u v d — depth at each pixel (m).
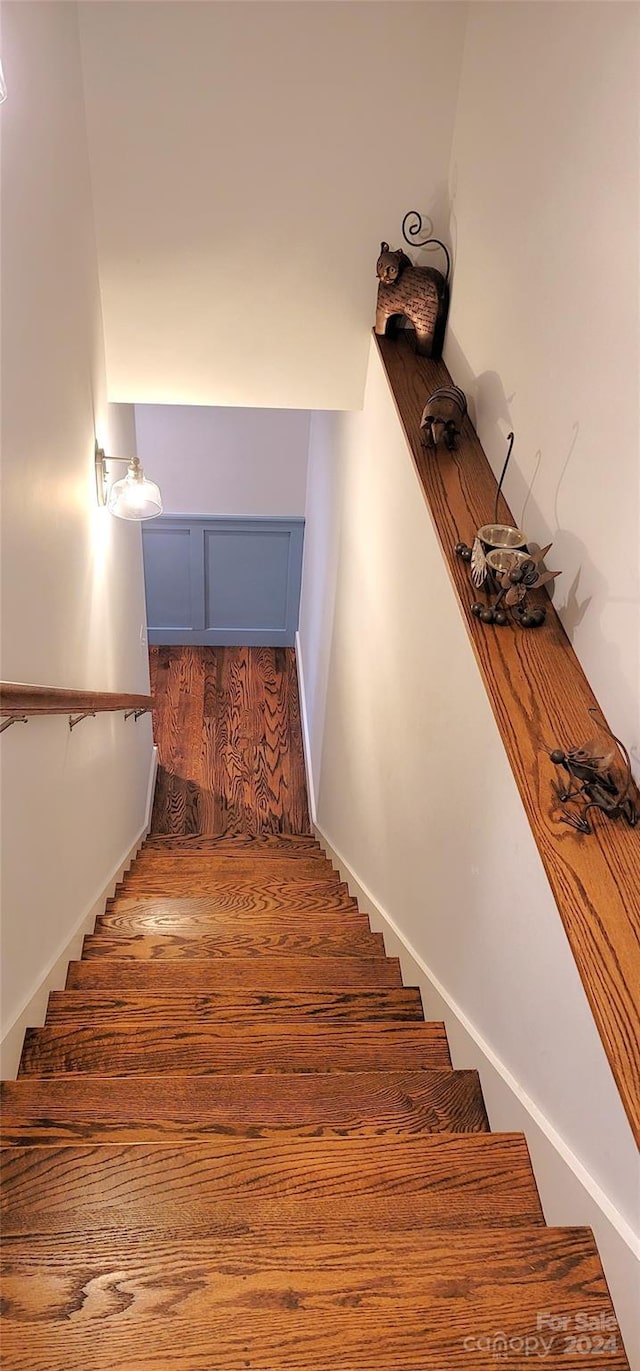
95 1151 1.41
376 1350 1.09
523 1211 1.41
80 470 2.39
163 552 5.93
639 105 1.36
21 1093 1.63
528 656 1.68
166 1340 1.09
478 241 2.33
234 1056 1.88
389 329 2.84
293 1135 1.60
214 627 6.27
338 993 2.21
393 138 2.64
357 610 3.39
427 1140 1.48
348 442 3.67
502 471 2.11
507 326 2.07
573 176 1.64
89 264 2.62
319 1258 1.19
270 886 3.20
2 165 1.62
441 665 2.10
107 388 3.03
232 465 5.66
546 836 1.38
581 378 1.61
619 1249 1.15
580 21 1.61
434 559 2.16
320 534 4.80
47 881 2.04
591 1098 1.25
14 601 1.71
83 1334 1.09
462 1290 1.17
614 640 1.48
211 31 2.46
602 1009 1.16
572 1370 1.09
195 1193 1.36
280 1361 1.08
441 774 2.11
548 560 1.79
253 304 2.93
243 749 5.46
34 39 1.89
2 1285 1.14
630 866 1.34
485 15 2.28
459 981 1.93
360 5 2.45
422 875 2.31
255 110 2.59
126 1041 1.89
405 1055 1.94
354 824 3.46
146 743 4.61
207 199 2.73
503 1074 1.62
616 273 1.45
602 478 1.52
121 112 2.56
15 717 1.62
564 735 1.53
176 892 3.10
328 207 2.76
